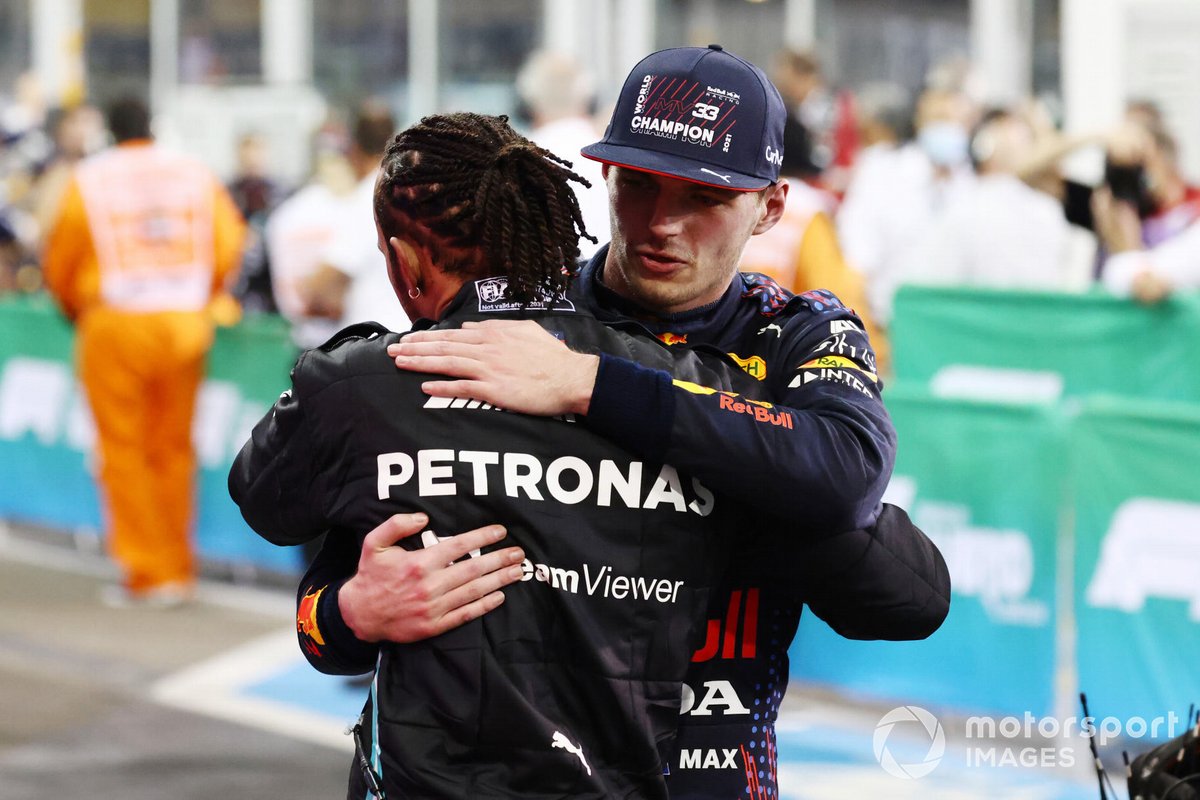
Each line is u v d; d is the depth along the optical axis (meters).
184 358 24.55
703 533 7.06
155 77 51.16
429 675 6.88
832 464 6.97
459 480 6.86
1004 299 22.09
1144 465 15.90
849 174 31.28
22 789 16.91
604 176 7.77
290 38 47.97
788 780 16.56
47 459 28.27
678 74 7.36
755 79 7.41
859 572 7.28
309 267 24.55
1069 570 16.53
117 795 16.75
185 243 24.45
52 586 26.00
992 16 37.19
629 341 7.22
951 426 17.28
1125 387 21.27
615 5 42.28
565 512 6.87
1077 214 24.47
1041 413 16.62
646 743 6.94
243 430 24.53
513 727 6.81
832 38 39.91
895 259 27.12
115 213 24.16
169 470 24.81
